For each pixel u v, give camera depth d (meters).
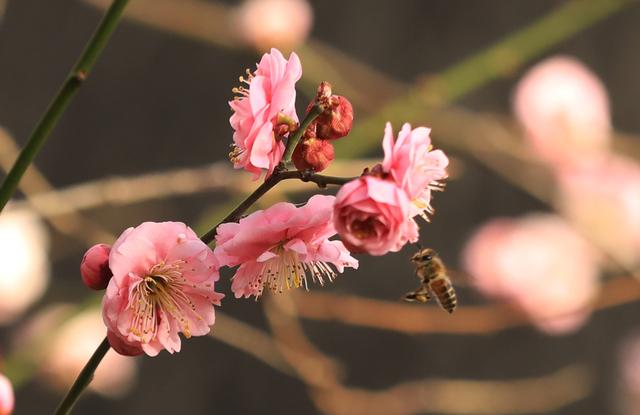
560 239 1.23
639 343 1.80
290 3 1.28
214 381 1.82
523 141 1.27
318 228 0.81
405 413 1.42
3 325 1.45
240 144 0.81
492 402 1.49
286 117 0.81
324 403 1.17
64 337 1.20
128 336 0.80
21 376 1.08
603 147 1.26
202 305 0.81
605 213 1.24
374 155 1.57
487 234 1.25
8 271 1.18
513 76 1.85
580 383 1.76
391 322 1.17
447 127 1.30
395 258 1.84
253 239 0.80
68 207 1.07
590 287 1.21
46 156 1.83
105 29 0.81
